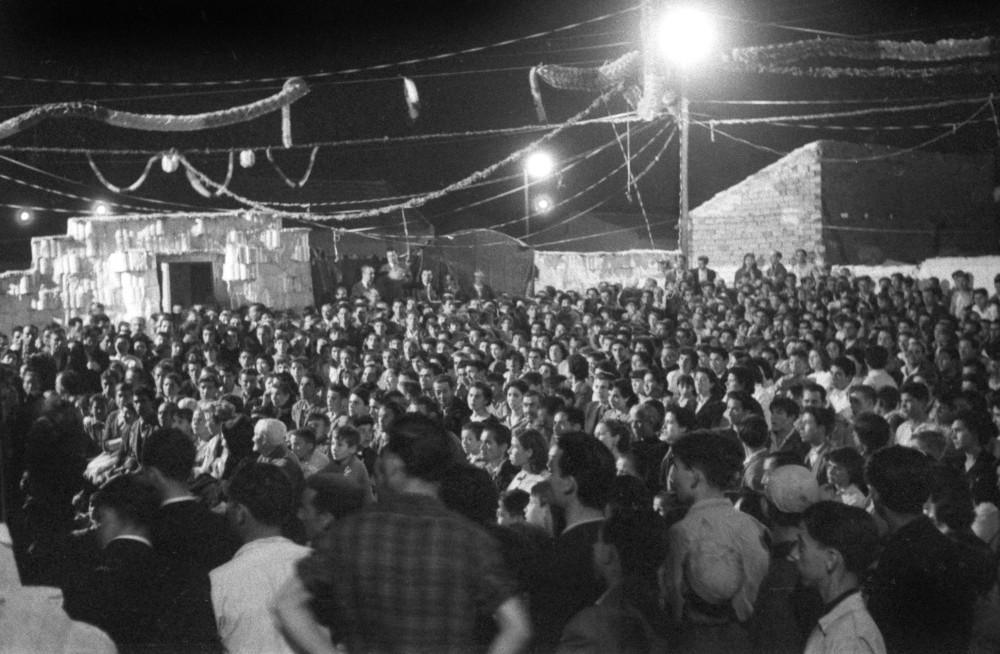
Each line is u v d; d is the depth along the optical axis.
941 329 13.46
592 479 5.16
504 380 12.38
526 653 3.59
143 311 22.91
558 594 5.02
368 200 29.30
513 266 27.44
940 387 10.25
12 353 15.63
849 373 10.60
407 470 3.95
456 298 22.47
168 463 5.58
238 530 5.16
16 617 3.48
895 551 4.66
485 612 3.67
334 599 3.66
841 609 4.22
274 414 11.66
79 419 10.24
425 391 12.10
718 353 11.68
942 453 7.04
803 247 27.55
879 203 28.75
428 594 3.54
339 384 11.40
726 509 5.06
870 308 17.55
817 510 4.32
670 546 5.02
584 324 17.22
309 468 8.82
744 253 28.61
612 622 4.36
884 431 7.20
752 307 17.48
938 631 4.50
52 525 8.98
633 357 11.60
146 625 4.98
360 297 23.47
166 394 12.66
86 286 23.17
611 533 4.57
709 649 4.84
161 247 23.08
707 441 5.10
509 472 8.25
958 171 30.58
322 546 3.70
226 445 8.94
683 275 21.44
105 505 5.11
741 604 4.94
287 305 23.55
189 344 16.50
